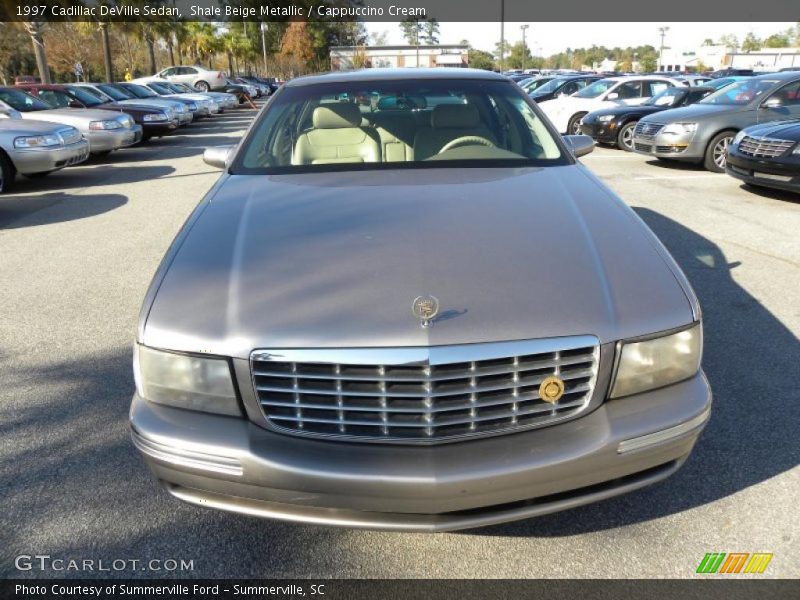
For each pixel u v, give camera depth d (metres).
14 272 5.24
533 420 1.89
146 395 1.99
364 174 2.97
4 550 2.23
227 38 52.78
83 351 3.76
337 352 1.82
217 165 3.57
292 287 2.02
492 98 3.50
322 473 1.81
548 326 1.87
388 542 2.25
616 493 1.97
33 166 8.75
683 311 1.98
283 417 1.88
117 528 2.32
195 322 1.94
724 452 2.62
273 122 3.38
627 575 2.07
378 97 3.46
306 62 54.38
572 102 13.73
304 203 2.61
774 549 2.14
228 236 2.34
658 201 7.09
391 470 1.80
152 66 38.12
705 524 2.26
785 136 6.76
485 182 2.79
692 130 9.01
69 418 3.04
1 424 3.00
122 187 9.08
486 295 1.94
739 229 5.86
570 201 2.54
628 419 1.89
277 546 2.24
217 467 1.88
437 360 1.79
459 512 1.89
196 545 2.25
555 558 2.14
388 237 2.26
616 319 1.91
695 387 1.99
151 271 5.18
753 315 3.94
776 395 3.03
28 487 2.54
